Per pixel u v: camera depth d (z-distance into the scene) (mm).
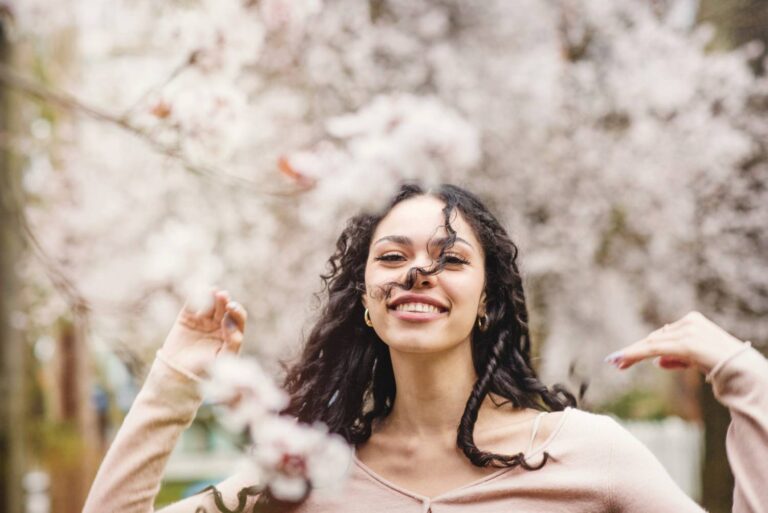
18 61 5461
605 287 7781
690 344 2242
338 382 2385
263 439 2170
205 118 2980
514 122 7465
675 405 12172
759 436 2113
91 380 9203
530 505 2113
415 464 2201
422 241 2197
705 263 7805
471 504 2123
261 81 7227
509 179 7484
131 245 8094
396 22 7582
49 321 8422
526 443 2193
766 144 7660
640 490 2109
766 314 7758
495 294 2332
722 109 7656
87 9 4652
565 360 7645
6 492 5387
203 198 7844
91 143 8289
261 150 7191
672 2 7980
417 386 2207
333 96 7324
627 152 7500
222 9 2973
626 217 7773
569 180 7535
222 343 2318
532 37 7750
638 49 7617
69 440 8805
